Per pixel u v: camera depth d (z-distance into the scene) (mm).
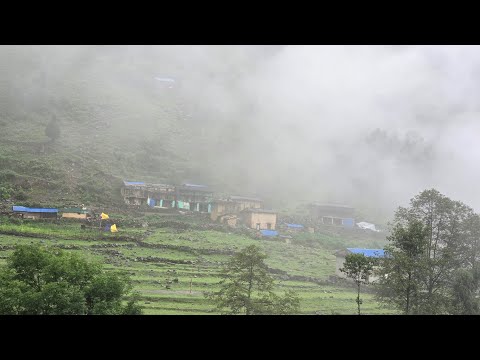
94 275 31531
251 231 92188
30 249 30531
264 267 37969
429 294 39625
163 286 51062
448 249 44375
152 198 97750
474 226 47281
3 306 25625
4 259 50469
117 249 65875
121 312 29578
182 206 100438
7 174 87875
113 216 85188
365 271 37094
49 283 27547
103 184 98750
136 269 56938
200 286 52500
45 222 74438
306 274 68312
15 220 71312
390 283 38250
